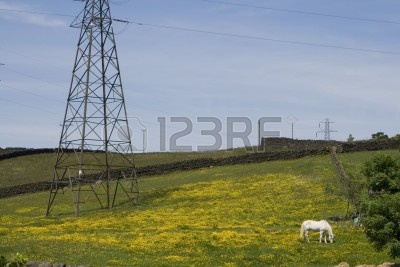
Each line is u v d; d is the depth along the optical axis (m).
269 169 77.94
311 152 83.56
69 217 60.66
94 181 75.56
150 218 55.69
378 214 35.56
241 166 84.00
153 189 73.44
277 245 41.00
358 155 79.06
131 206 65.19
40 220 58.78
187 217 55.47
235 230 47.66
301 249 39.78
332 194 60.31
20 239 44.19
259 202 61.44
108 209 64.62
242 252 38.66
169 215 57.16
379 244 35.78
